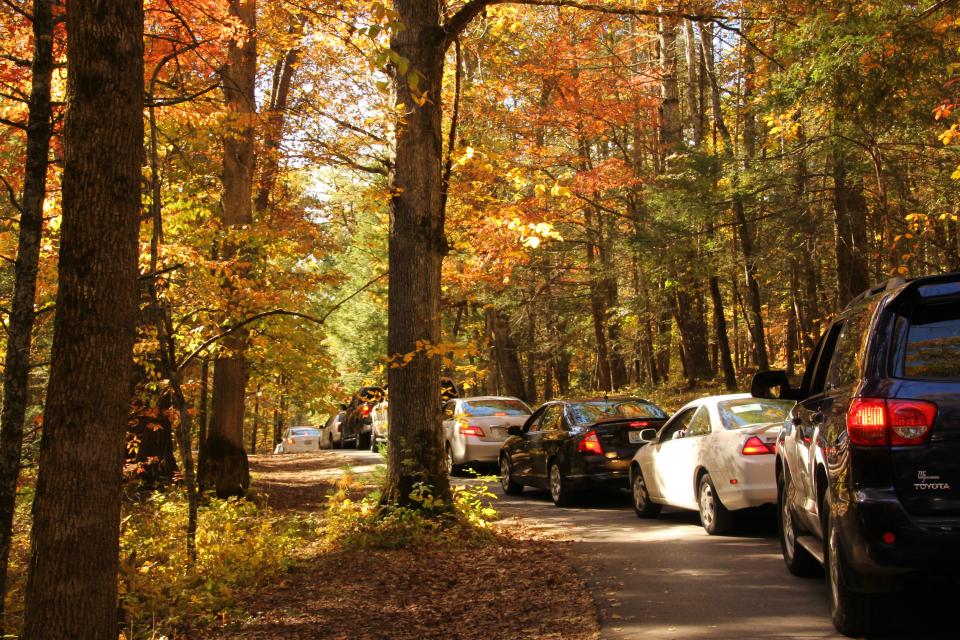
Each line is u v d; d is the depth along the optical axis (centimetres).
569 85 2275
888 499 448
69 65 476
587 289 3281
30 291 608
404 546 958
